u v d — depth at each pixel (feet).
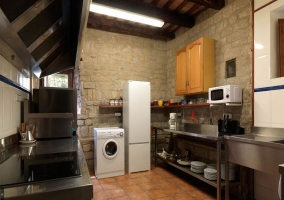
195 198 8.66
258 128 8.18
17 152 4.74
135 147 12.33
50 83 13.66
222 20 10.62
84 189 2.69
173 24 13.20
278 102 7.60
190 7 11.76
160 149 15.08
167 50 16.24
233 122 8.56
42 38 5.68
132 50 15.10
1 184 2.63
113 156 11.60
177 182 10.59
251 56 8.82
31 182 2.72
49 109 8.59
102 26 13.53
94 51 13.83
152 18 11.03
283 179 3.05
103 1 9.98
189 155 12.37
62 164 3.59
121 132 11.93
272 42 7.97
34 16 4.34
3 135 5.29
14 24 4.03
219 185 7.75
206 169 9.02
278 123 7.57
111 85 14.29
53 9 4.63
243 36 9.28
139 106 12.55
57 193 2.56
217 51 10.94
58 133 7.18
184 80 12.40
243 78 9.20
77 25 5.04
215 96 9.41
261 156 6.21
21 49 5.09
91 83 13.67
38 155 4.39
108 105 13.75
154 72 15.89
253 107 8.57
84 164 3.59
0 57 5.12
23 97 7.54
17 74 6.63
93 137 13.41
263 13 8.25
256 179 8.39
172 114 12.59
